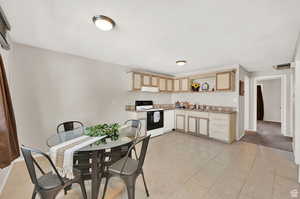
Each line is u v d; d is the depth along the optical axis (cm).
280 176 204
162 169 225
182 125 465
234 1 130
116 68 380
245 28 181
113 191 173
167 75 524
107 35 206
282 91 432
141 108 431
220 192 171
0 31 149
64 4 136
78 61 309
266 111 690
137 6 138
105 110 358
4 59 208
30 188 177
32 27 183
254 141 372
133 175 143
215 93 430
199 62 357
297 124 232
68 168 131
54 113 279
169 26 178
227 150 307
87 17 160
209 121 392
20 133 246
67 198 162
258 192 170
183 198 160
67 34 204
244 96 441
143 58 326
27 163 117
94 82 337
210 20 163
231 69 378
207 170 222
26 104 251
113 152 162
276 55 294
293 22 164
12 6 139
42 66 265
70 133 198
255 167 231
